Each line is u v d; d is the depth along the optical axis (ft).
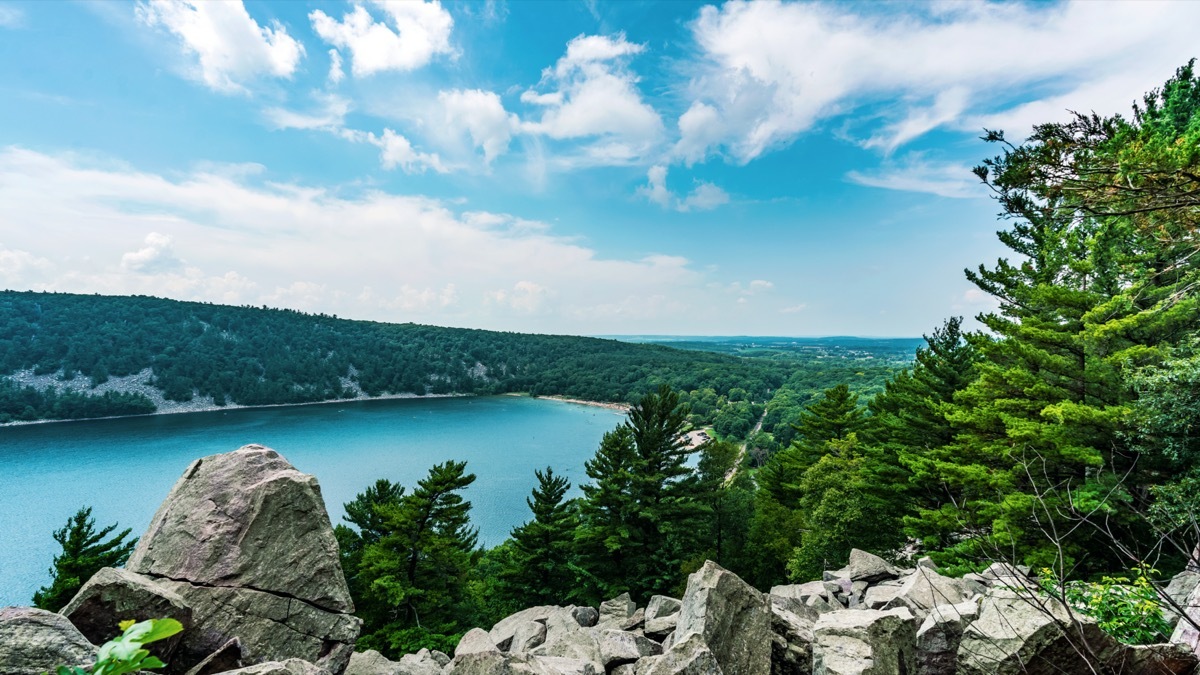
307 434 536.83
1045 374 64.64
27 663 15.39
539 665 30.78
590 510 114.21
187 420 607.78
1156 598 25.75
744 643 30.04
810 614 43.21
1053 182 32.27
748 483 182.50
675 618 43.73
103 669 5.54
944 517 71.82
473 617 110.32
